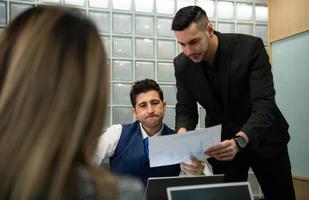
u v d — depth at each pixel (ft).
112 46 8.05
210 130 4.25
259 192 8.08
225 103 5.21
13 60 1.60
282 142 5.40
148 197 3.51
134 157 5.18
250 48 5.07
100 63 1.69
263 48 5.17
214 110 5.43
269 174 5.53
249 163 5.65
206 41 4.83
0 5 7.25
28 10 1.76
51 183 1.49
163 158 4.29
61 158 1.52
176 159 4.32
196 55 4.88
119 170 5.17
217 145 4.27
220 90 5.22
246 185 3.22
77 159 1.59
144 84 5.41
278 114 5.36
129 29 8.20
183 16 4.70
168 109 8.30
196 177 3.60
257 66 5.03
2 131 1.53
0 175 1.50
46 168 1.49
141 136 5.37
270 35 8.93
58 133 1.53
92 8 7.93
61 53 1.61
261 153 5.24
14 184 1.49
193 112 5.77
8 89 1.56
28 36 1.63
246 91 5.17
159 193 3.52
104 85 1.70
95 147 1.66
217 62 5.14
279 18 8.64
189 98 5.72
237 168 5.58
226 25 8.79
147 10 8.34
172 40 8.48
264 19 9.03
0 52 1.65
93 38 1.71
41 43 1.61
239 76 5.06
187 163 4.45
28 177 1.47
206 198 3.01
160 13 8.41
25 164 1.49
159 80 8.34
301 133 7.98
